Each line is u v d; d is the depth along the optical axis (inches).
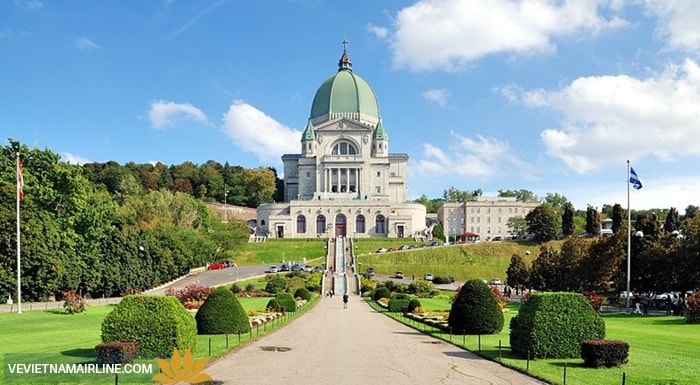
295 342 1455.5
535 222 6658.5
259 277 4594.0
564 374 928.3
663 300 2824.8
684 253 2677.2
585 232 7859.3
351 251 6112.2
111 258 3595.0
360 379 968.9
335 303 3351.4
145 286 3964.1
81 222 3452.3
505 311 2591.0
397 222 7199.8
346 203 7239.2
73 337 1528.1
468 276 5265.8
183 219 5935.0
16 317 2187.5
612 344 1067.3
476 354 1248.8
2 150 3287.4
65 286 3139.8
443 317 2000.5
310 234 7214.6
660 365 1086.4
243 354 1235.2
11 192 2967.5
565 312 1176.2
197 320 1577.3
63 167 3361.2
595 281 3073.3
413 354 1253.7
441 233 7800.2
